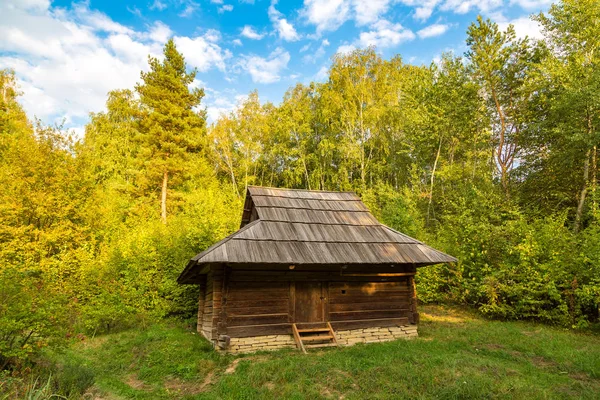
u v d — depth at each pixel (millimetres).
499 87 20047
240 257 8086
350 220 11117
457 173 21641
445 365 6918
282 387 6152
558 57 17266
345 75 25344
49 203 15328
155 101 22141
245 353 8406
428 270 15086
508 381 6090
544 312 11148
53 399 5797
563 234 11422
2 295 6867
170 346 9070
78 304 12219
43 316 7078
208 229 14914
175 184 23750
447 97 21234
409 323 10391
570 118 14977
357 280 10234
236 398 5887
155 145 22531
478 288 12797
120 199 22969
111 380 7320
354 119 25750
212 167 30312
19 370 6590
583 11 15836
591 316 11258
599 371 6746
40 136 16516
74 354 9102
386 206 19125
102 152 27484
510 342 9062
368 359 7523
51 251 15797
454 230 14906
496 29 19000
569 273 10898
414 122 22344
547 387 6047
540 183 18297
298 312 9453
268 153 30859
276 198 11195
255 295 9125
